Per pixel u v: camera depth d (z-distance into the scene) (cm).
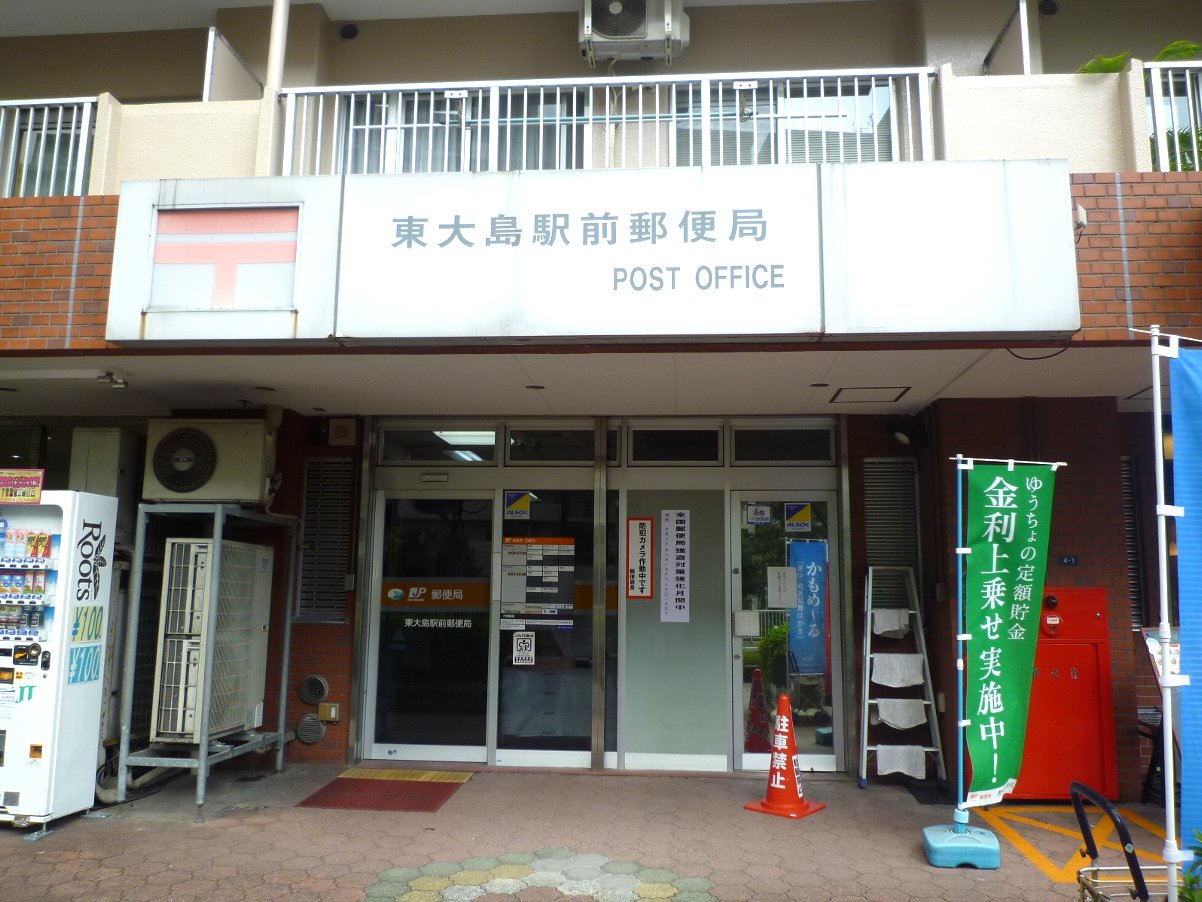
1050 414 638
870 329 456
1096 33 707
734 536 699
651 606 696
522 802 596
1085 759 601
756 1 705
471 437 726
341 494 724
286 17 588
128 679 577
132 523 668
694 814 573
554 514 711
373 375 575
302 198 487
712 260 466
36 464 746
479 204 479
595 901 431
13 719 528
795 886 452
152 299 490
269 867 473
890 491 695
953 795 618
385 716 702
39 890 439
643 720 684
